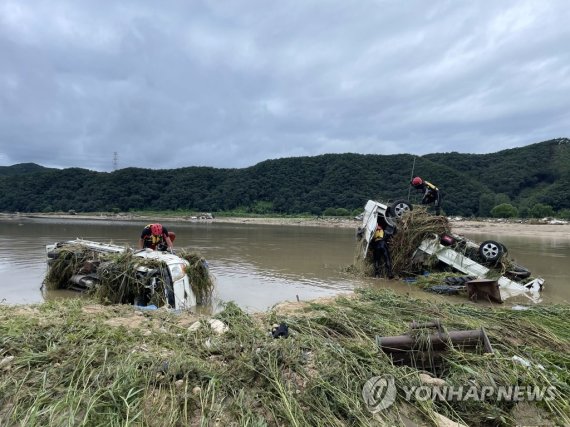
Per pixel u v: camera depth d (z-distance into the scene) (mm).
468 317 6785
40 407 3537
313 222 57031
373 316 6500
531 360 4836
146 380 3916
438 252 11664
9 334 5031
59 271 10055
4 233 27781
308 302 7875
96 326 5375
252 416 3492
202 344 5094
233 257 16234
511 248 20984
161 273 8227
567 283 11641
